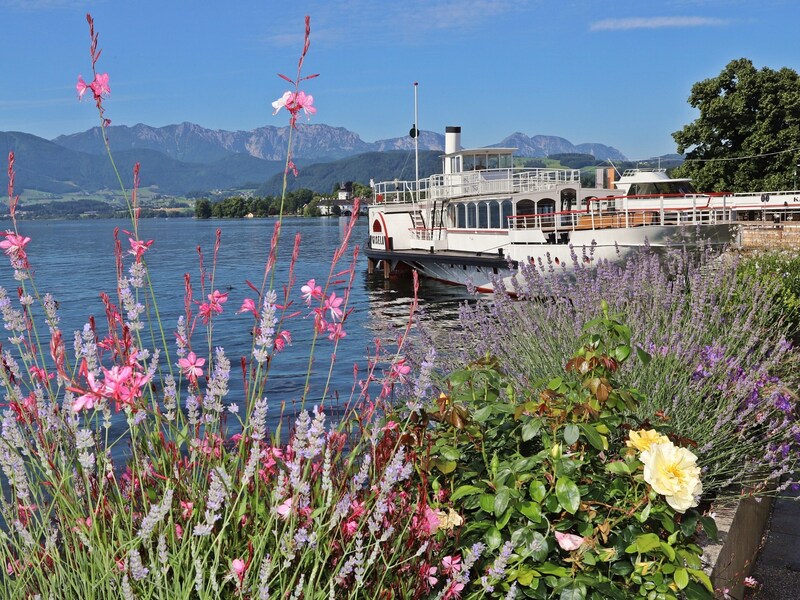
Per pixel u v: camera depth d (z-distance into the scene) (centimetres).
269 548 276
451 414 352
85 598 252
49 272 5494
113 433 882
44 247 9756
